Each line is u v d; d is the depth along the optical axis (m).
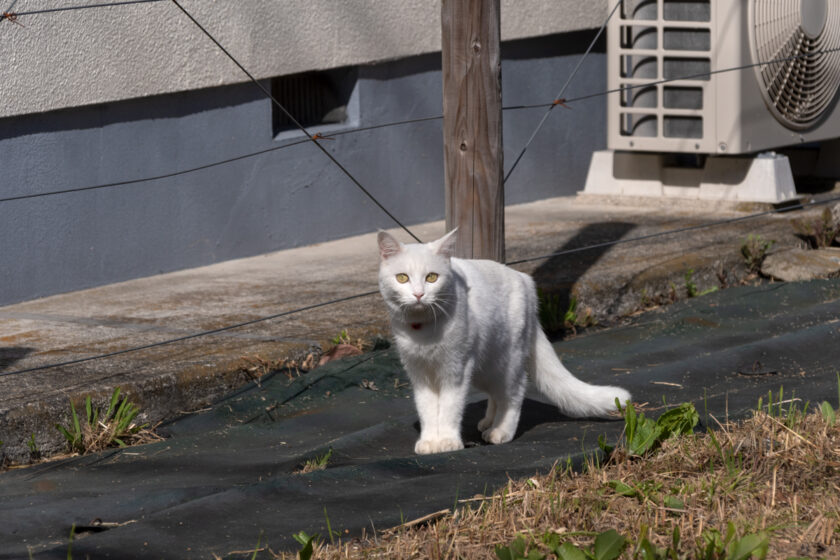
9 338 6.55
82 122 7.80
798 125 10.83
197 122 8.50
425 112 10.24
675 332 7.23
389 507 4.11
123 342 6.40
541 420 5.62
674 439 4.62
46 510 4.27
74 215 7.83
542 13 11.02
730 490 4.09
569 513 3.94
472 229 6.62
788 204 10.51
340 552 3.65
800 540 3.70
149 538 3.85
